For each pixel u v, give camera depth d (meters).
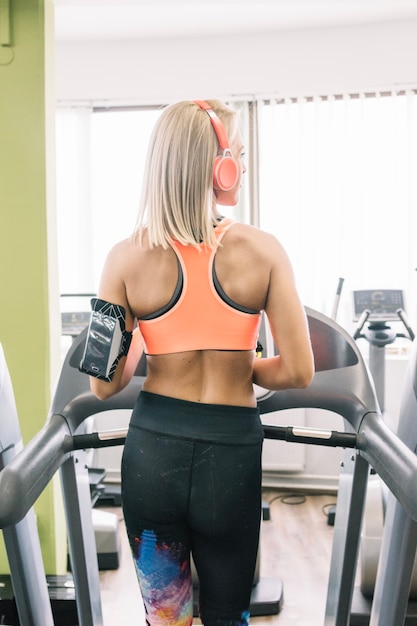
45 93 2.74
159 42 4.35
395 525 1.58
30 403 2.79
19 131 2.73
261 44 4.29
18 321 2.77
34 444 1.52
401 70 4.19
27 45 2.72
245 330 1.31
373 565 2.66
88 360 1.36
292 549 3.39
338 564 1.91
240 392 1.32
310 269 4.29
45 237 2.75
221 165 1.29
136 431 1.32
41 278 2.76
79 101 4.39
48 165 2.78
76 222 4.42
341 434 1.68
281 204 4.30
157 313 1.31
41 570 1.83
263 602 2.70
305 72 4.27
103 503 4.05
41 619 1.76
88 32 4.19
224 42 4.32
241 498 1.29
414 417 1.86
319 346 1.97
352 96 4.26
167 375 1.32
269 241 1.33
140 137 4.44
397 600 1.59
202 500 1.27
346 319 4.18
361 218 4.22
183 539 1.35
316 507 4.02
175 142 1.29
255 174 4.31
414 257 4.25
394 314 3.50
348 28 4.22
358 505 1.77
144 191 1.36
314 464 4.32
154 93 4.37
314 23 4.14
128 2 2.84
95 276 4.48
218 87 4.34
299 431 1.68
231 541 1.31
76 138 4.40
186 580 1.38
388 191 4.23
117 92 4.38
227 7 3.84
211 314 1.29
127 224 4.45
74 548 1.79
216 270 1.29
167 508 1.29
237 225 1.33
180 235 1.29
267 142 4.33
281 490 4.33
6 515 1.25
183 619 1.39
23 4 2.71
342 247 4.25
